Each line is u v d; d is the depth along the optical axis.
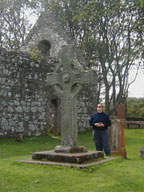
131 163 6.19
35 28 20.23
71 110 6.41
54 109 16.70
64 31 20.06
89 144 12.14
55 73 6.91
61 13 24.17
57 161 5.67
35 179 4.61
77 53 18.84
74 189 4.14
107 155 7.42
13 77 13.76
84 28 22.73
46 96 15.30
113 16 19.56
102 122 7.41
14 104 13.65
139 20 19.20
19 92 13.95
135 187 4.27
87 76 6.45
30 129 14.27
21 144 11.48
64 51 6.88
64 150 5.99
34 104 14.61
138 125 21.80
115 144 8.05
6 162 6.03
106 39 20.55
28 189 4.15
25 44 19.73
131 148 10.82
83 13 19.59
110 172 5.10
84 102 17.86
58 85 6.89
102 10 19.02
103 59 21.80
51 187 4.23
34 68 14.80
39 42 19.70
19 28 26.08
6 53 13.59
